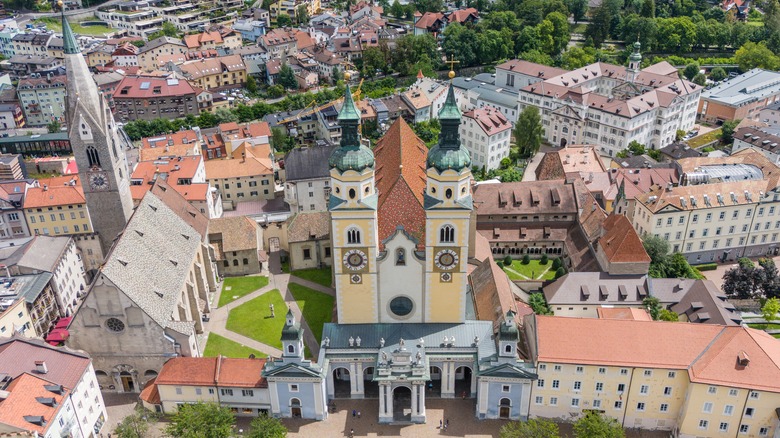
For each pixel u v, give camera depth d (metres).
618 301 127.62
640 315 114.94
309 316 133.12
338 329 110.25
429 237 103.12
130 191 144.50
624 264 129.62
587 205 153.00
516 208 155.62
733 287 136.75
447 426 103.31
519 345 108.69
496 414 104.25
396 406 107.81
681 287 127.88
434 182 99.56
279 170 197.62
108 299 104.50
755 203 152.38
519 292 132.00
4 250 134.12
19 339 98.62
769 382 92.75
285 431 97.38
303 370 101.38
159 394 105.25
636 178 167.88
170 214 132.12
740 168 167.88
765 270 136.00
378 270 106.44
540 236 153.88
